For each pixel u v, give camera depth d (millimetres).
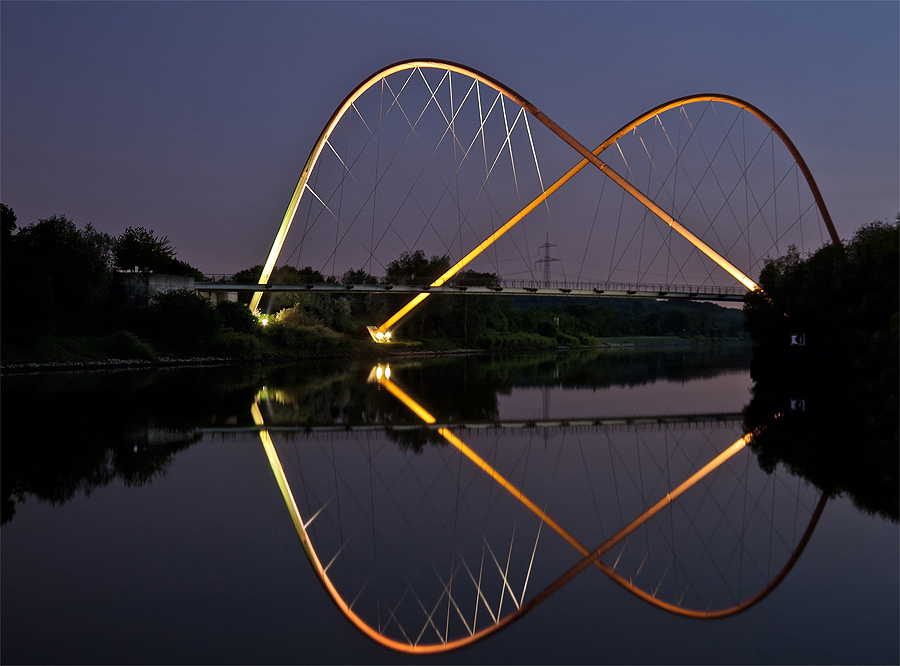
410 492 15875
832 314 42344
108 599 9664
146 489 15805
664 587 10414
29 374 49031
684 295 84812
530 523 13523
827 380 43406
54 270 63562
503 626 9055
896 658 8164
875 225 42875
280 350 78750
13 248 62844
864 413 30141
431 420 28031
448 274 89562
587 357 93062
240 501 14859
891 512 14289
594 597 10070
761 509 14578
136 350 62375
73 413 27953
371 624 9008
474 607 9586
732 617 9406
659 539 12594
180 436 23078
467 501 15117
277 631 8734
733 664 8031
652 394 39281
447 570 10938
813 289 45000
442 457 20109
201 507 14352
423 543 12258
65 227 75000
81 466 18156
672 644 8594
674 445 22359
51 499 14852
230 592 9953
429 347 107250
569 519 13805
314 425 26188
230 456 19781
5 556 11344
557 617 9391
